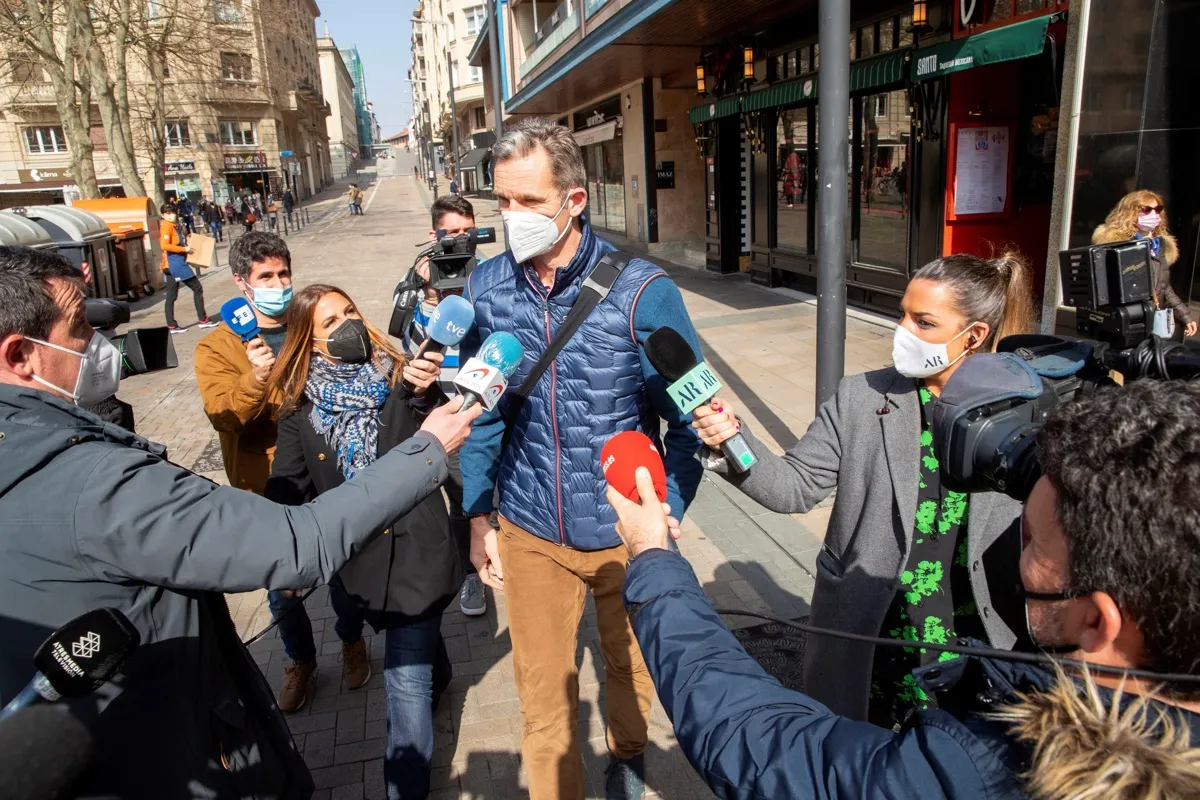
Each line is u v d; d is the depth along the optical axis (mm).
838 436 2057
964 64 6633
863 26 8633
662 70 14438
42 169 37438
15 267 1481
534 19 19766
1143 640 797
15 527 1303
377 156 133000
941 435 1271
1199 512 726
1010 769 805
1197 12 5141
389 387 2562
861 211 9320
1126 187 5355
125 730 1375
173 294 11781
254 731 1681
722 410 1816
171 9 21500
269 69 44000
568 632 2312
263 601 4004
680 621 1188
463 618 3801
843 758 930
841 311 4191
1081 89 5293
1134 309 1553
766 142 11406
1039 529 910
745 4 8969
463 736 2967
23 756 1021
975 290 1794
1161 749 710
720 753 1035
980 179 7723
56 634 1088
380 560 2400
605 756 2848
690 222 16062
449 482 3137
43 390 1498
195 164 40875
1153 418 787
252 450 3070
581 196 2053
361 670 3279
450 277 3740
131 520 1318
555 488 2195
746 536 4363
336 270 18469
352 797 2709
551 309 2170
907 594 1914
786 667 3184
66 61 18516
